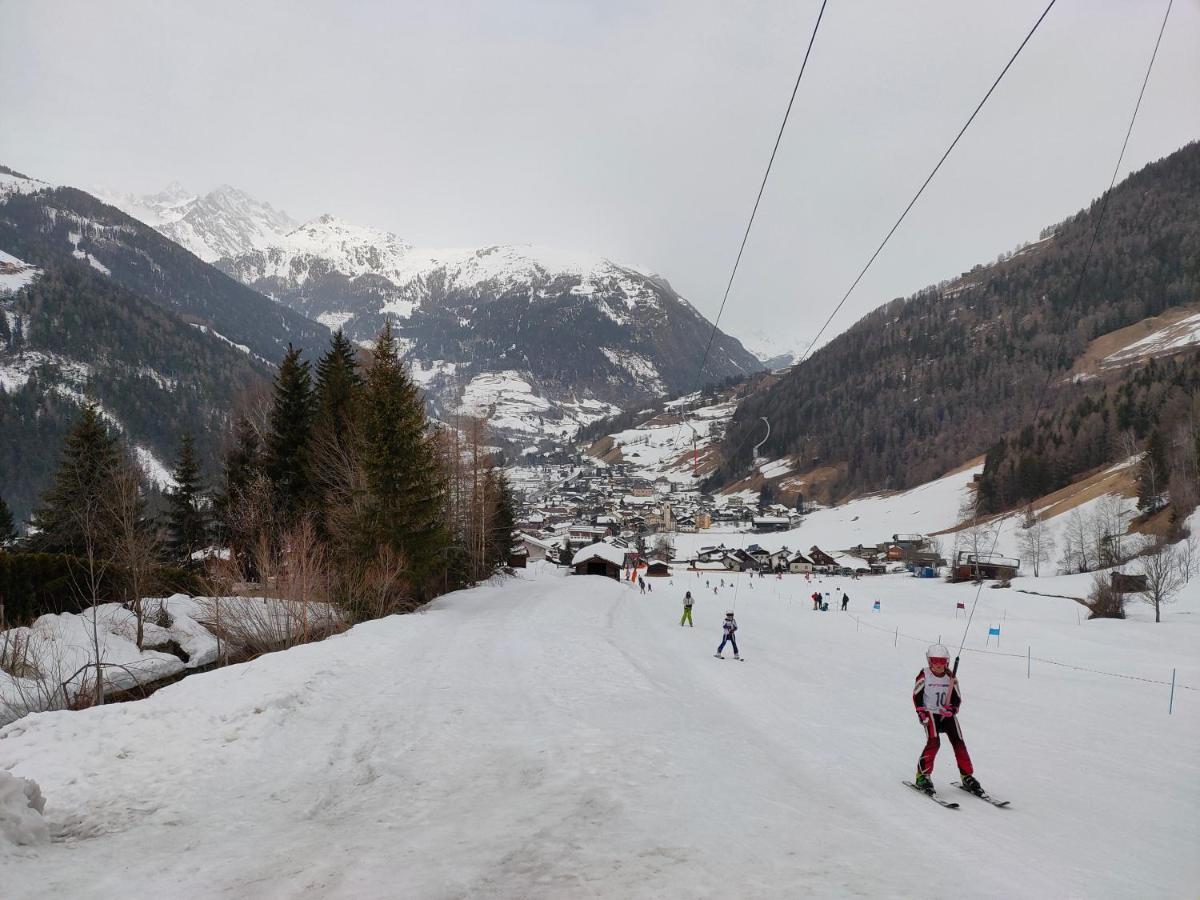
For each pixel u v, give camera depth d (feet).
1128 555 274.16
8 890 17.52
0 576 79.82
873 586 345.92
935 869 19.33
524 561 344.49
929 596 290.35
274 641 80.38
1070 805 30.14
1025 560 361.30
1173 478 305.53
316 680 46.65
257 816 24.61
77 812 25.16
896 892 17.03
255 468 131.64
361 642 65.62
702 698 49.93
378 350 124.47
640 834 20.44
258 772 30.30
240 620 84.69
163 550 136.46
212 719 37.17
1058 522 383.86
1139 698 70.74
